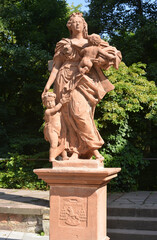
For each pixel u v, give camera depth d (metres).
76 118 3.29
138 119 8.32
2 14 11.50
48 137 3.35
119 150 7.71
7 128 11.98
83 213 3.09
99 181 3.02
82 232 3.06
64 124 3.40
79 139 3.37
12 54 10.91
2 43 11.38
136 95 7.69
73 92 3.36
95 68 3.47
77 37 3.58
